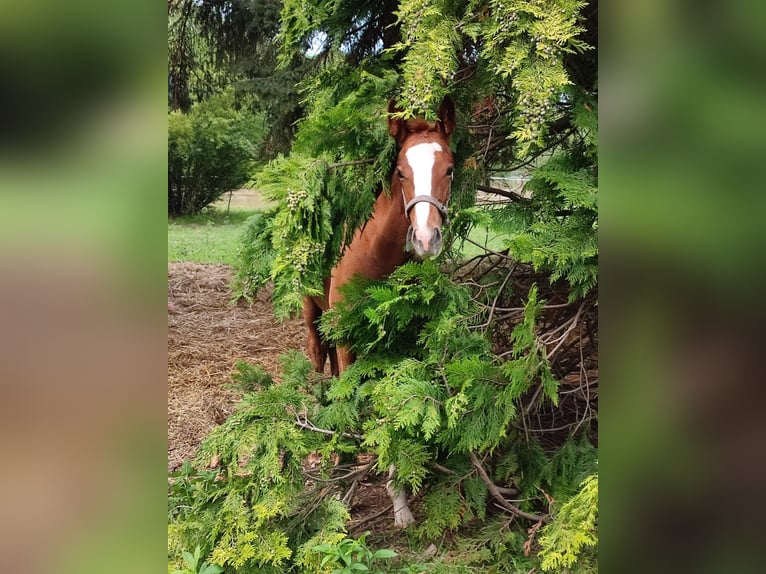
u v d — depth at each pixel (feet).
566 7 5.97
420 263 8.32
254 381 8.95
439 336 7.21
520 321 9.37
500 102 8.85
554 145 8.32
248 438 7.39
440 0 6.70
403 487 8.78
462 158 8.83
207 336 19.97
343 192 8.04
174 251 33.12
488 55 6.62
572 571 6.29
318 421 8.13
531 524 8.02
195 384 15.78
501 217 8.38
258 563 7.07
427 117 6.85
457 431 7.14
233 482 7.57
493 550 7.80
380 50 10.84
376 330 8.07
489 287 9.13
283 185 7.53
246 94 23.93
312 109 10.99
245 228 12.40
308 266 7.75
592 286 6.79
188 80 24.13
